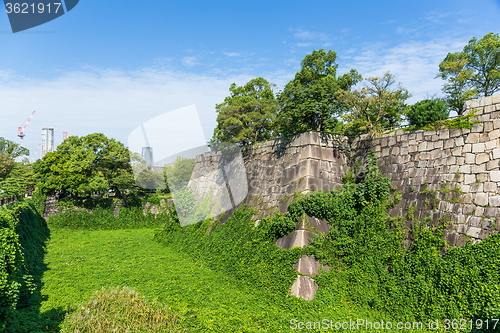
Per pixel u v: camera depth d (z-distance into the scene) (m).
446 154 11.69
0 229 12.00
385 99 16.16
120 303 10.53
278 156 17.39
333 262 12.28
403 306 9.87
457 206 10.52
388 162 14.05
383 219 12.62
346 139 16.56
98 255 20.27
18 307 10.91
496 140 10.20
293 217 13.77
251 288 12.95
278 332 9.40
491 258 8.85
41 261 18.34
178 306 11.25
